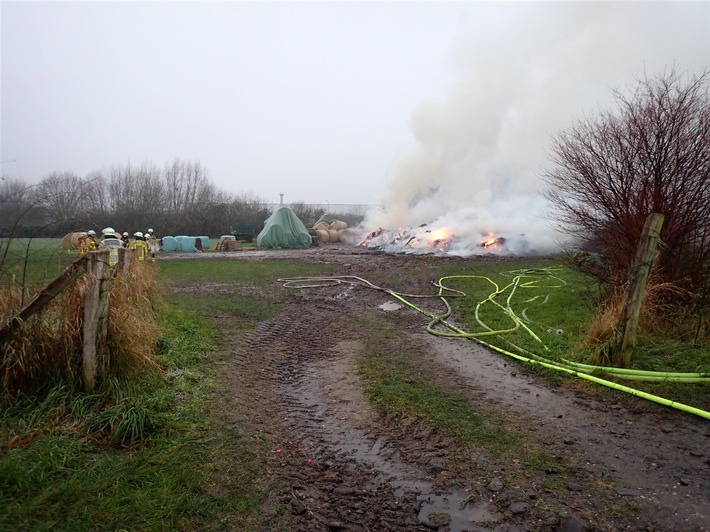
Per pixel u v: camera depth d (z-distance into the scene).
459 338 7.90
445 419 4.66
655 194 6.91
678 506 3.21
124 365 4.82
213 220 39.66
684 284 7.00
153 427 4.05
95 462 3.48
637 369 5.65
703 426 4.44
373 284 13.76
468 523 3.12
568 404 5.05
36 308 4.40
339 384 5.84
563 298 10.16
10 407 4.07
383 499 3.42
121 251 6.38
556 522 3.07
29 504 2.88
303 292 12.51
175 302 10.38
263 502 3.25
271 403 5.18
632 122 7.09
